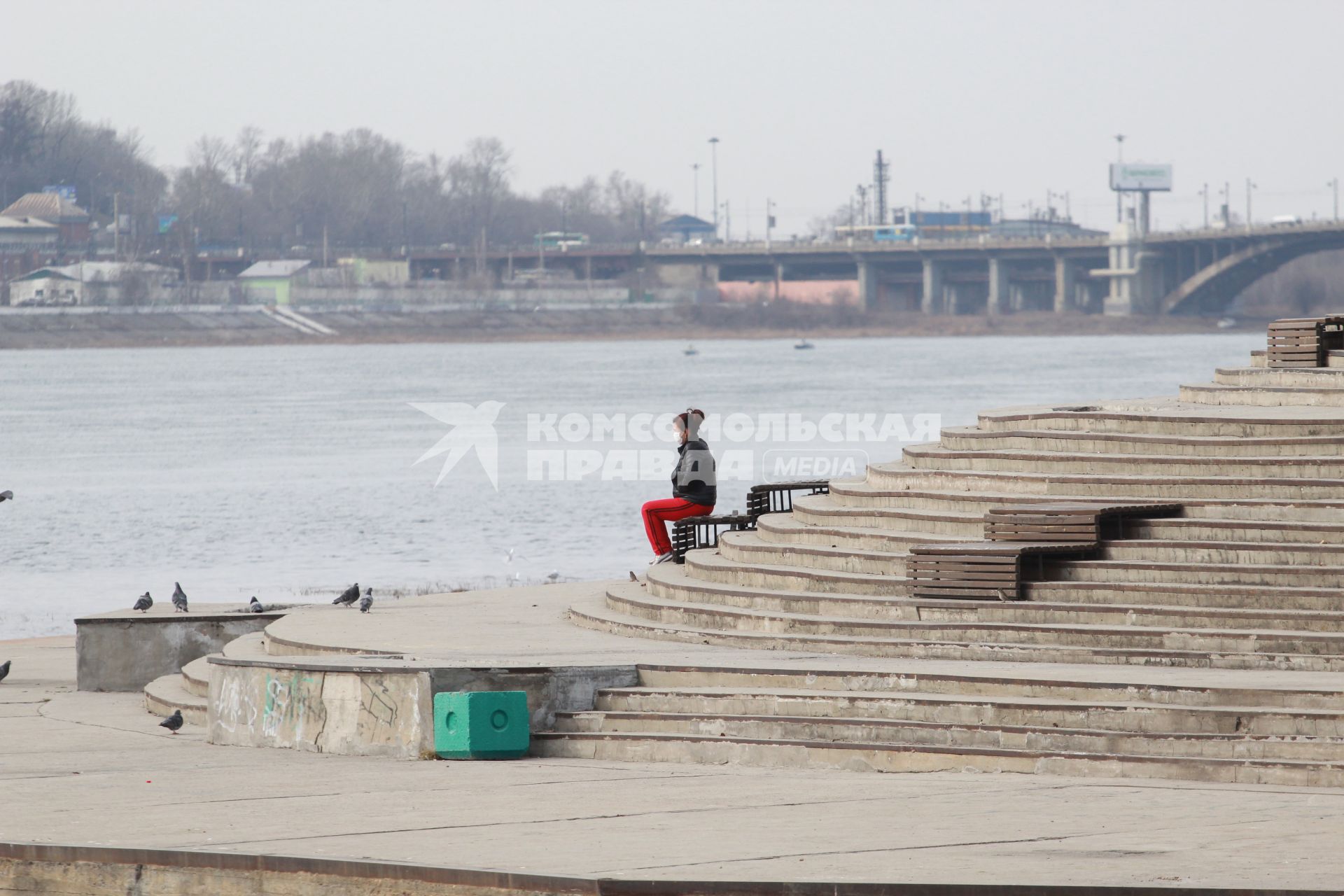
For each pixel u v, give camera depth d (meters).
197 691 69.75
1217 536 59.12
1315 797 41.47
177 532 176.75
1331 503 58.16
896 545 66.31
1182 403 76.75
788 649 60.38
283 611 81.88
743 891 33.75
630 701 54.19
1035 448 70.44
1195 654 52.88
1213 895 32.31
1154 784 43.94
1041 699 49.38
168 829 41.56
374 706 54.47
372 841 39.12
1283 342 76.94
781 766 49.62
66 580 142.25
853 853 36.44
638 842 38.09
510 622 71.44
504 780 47.56
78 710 71.38
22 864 40.28
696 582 70.81
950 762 47.34
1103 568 59.22
